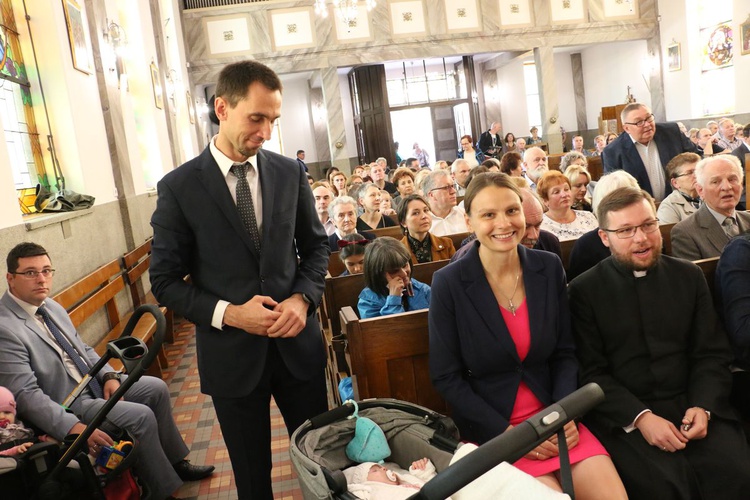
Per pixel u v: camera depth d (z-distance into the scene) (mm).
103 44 6719
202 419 4406
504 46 16531
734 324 2484
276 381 2416
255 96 2074
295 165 2471
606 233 2455
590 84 21594
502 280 2383
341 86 19844
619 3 17375
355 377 2631
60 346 3238
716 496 2113
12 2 5215
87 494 2512
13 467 2340
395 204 7156
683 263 2459
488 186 2291
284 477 3445
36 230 4219
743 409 2564
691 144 5281
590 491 2020
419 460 2156
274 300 2283
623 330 2404
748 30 15172
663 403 2361
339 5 15250
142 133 9195
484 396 2363
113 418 3021
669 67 17734
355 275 3779
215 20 15273
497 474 1692
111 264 5570
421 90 20125
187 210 2246
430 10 16031
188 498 3307
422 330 2656
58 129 5504
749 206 4586
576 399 1396
